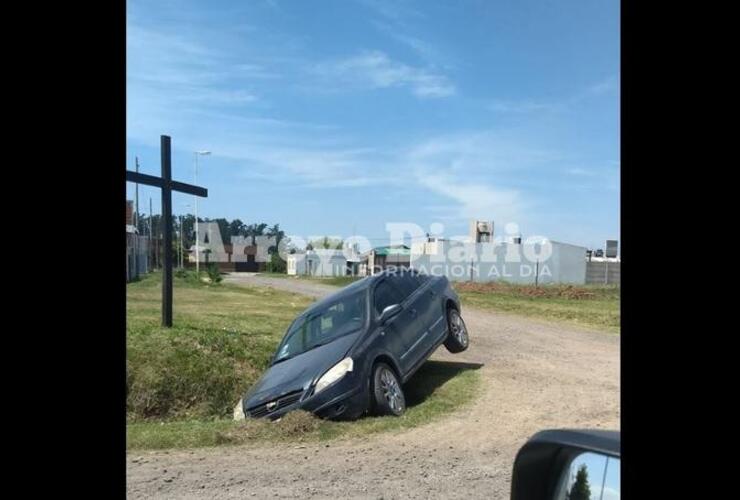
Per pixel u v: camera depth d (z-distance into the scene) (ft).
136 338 34.40
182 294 94.07
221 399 31.48
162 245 41.24
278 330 47.37
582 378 32.04
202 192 43.98
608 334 51.34
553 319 64.23
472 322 58.90
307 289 125.70
